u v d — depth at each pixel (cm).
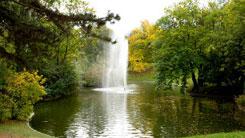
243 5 3612
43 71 4056
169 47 4719
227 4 4728
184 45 4688
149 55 8544
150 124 2616
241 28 3669
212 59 4603
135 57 8588
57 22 1366
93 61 6881
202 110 3300
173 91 5228
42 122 2666
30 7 1345
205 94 4647
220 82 4662
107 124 2609
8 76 2475
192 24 4750
